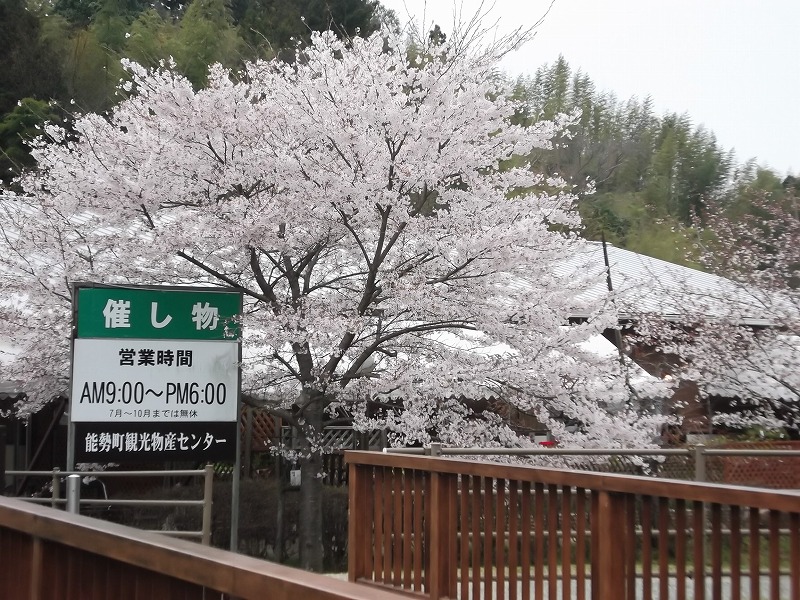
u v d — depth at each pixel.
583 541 4.46
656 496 4.05
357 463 5.83
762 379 13.38
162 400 8.93
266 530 11.49
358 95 9.76
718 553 3.79
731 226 16.62
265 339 9.36
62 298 10.62
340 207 9.55
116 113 10.67
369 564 5.77
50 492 12.91
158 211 10.48
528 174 10.66
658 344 14.35
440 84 9.88
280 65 11.25
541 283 10.48
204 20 26.73
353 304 10.12
